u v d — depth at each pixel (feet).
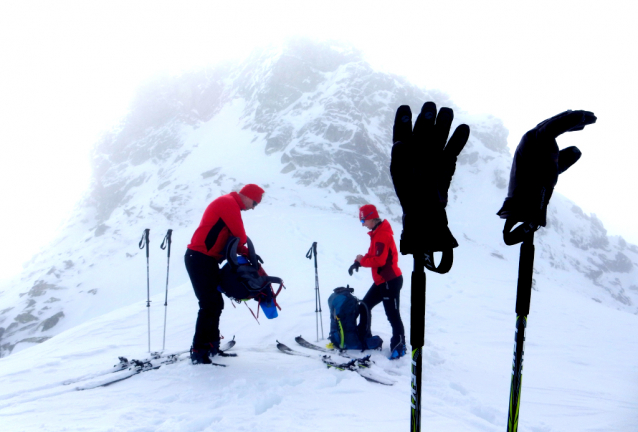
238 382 12.16
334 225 90.12
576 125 3.05
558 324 28.94
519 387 3.51
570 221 224.53
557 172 3.17
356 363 14.28
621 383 15.28
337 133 164.76
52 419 9.86
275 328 21.48
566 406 11.94
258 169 158.20
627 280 197.26
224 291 14.46
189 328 21.76
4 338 108.06
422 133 3.38
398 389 12.17
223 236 14.16
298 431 8.98
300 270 42.29
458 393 12.28
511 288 43.39
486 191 188.75
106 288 116.88
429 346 19.16
